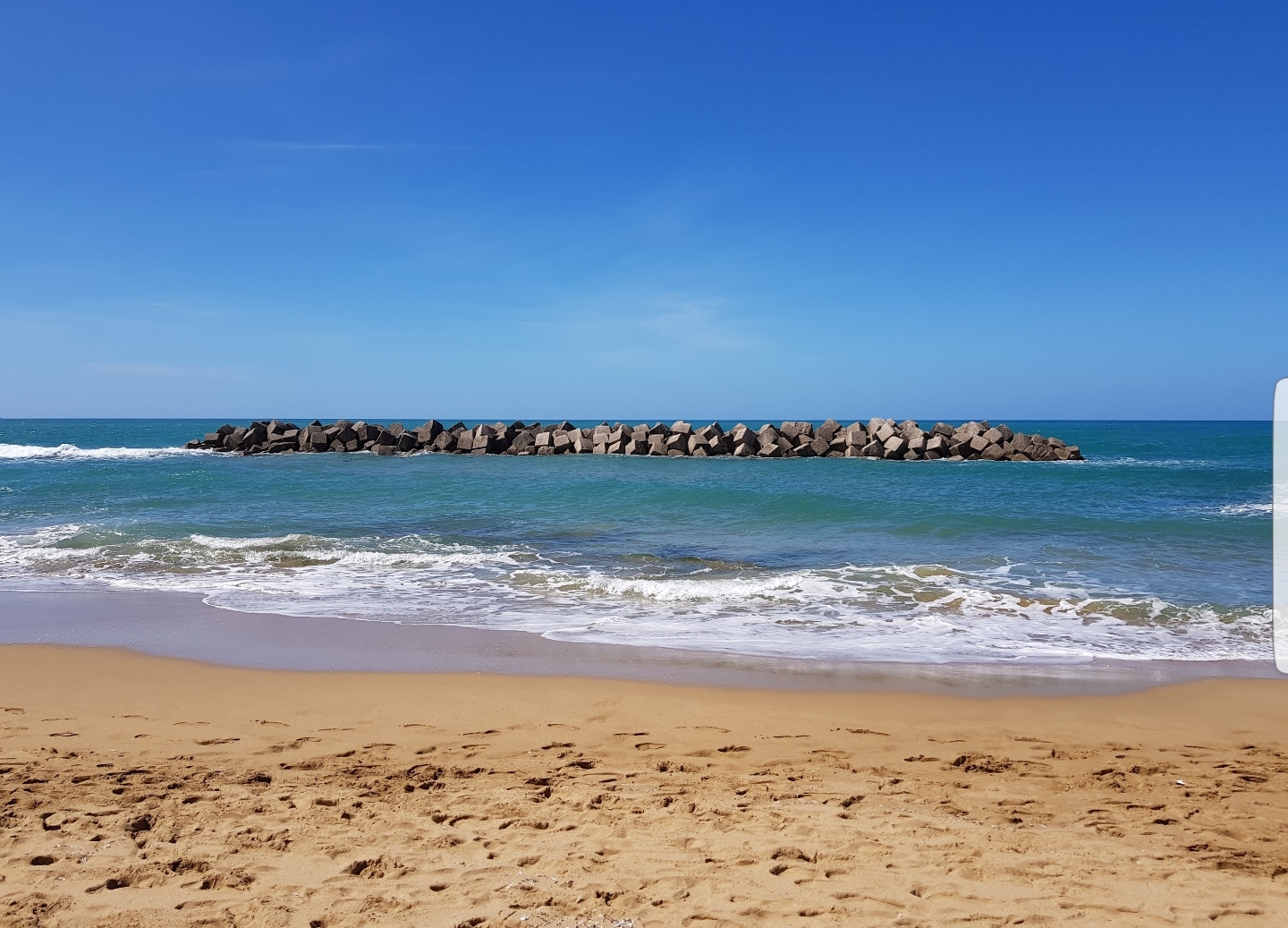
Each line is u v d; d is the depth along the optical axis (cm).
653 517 1811
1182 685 729
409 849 395
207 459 3897
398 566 1291
